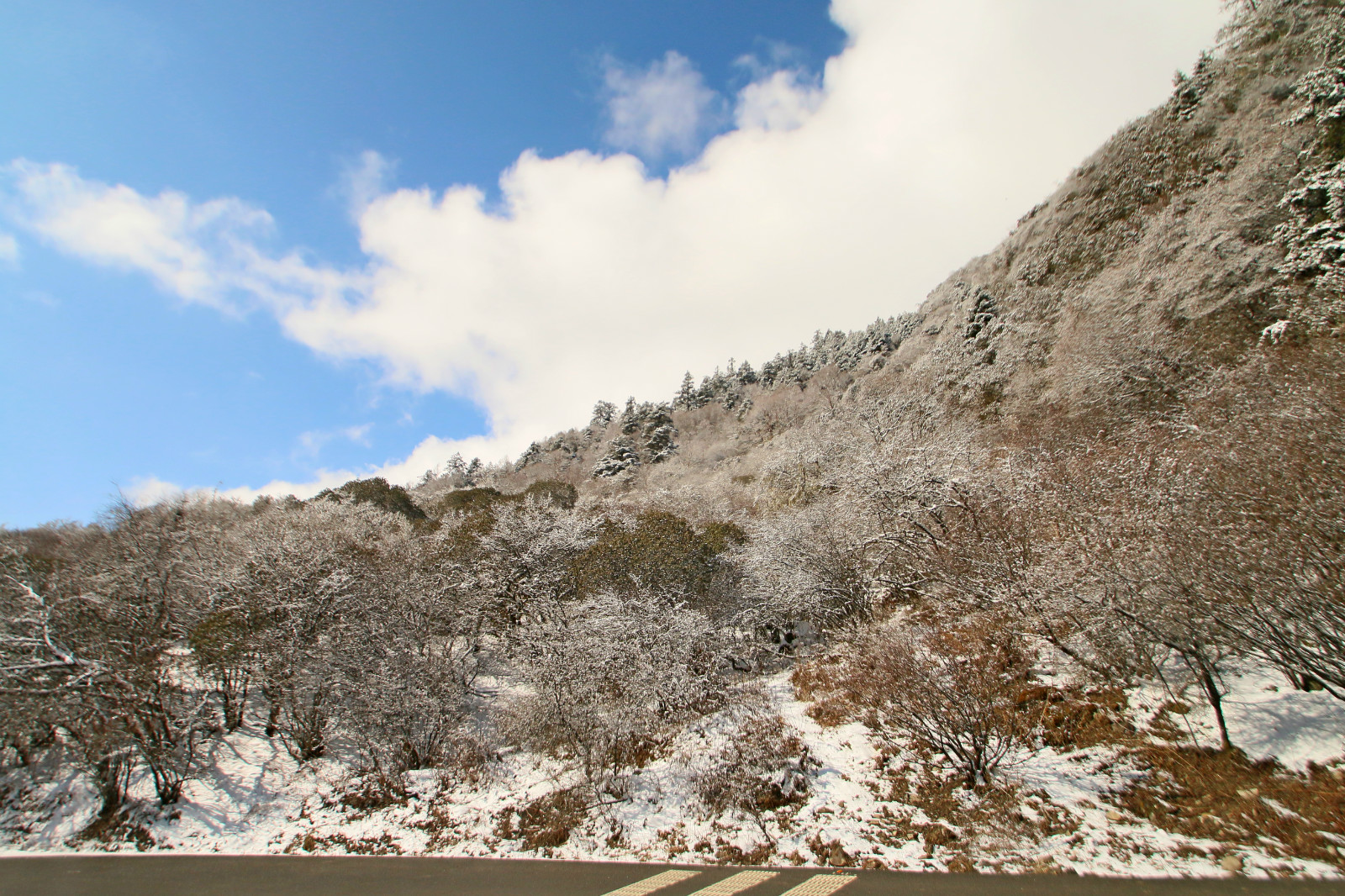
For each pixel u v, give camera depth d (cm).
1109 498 936
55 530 2567
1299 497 643
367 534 2434
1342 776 552
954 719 782
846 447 2436
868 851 675
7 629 1221
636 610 1348
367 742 1135
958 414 2636
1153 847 561
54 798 1170
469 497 3419
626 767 998
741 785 853
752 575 1630
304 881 820
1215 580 634
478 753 1141
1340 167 1633
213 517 2333
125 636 1245
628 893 652
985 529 1095
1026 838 625
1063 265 3027
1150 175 2848
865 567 1469
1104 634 799
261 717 1435
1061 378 2066
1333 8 2039
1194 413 1202
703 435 6769
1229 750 650
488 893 700
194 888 835
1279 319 1592
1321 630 589
